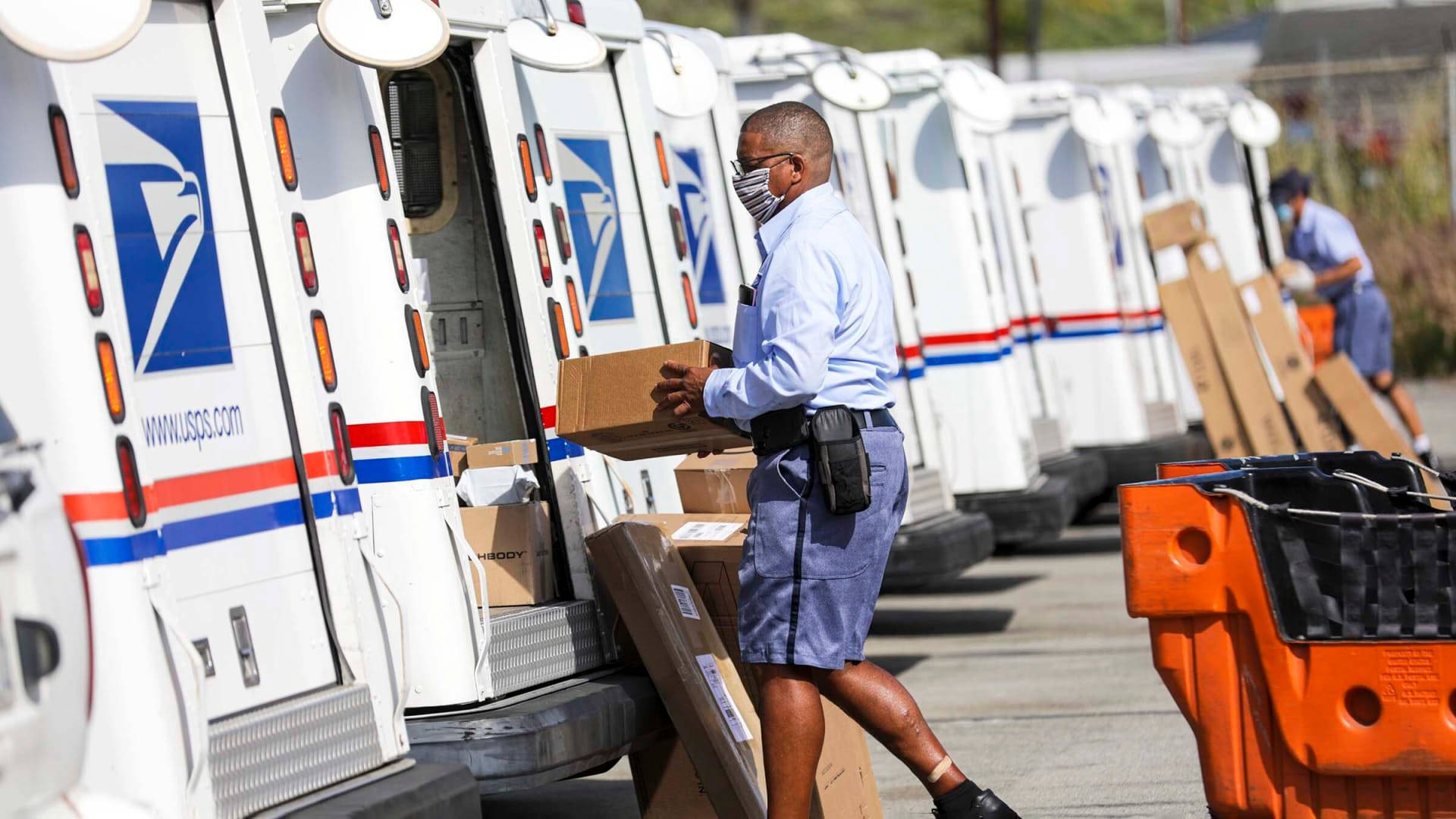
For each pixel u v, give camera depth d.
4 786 11.20
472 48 21.78
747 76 35.88
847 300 18.16
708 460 22.66
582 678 20.86
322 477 17.20
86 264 14.41
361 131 18.86
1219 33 100.06
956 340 40.25
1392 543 15.59
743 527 21.66
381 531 18.91
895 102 40.47
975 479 40.25
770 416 18.05
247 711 15.88
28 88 14.25
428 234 23.91
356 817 15.70
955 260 40.19
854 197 36.66
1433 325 88.88
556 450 21.84
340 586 17.16
